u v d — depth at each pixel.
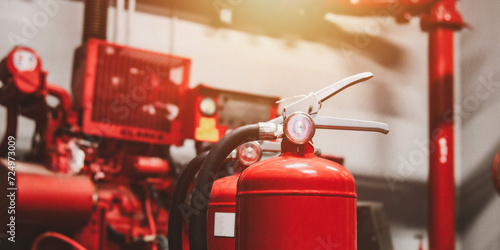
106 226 1.80
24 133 2.42
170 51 2.94
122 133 2.02
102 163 1.96
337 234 0.67
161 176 2.08
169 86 2.17
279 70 3.30
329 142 3.40
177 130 2.17
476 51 3.84
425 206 3.71
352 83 0.76
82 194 1.67
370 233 1.98
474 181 3.74
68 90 2.60
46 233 1.50
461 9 4.02
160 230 2.01
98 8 2.38
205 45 3.06
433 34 3.24
